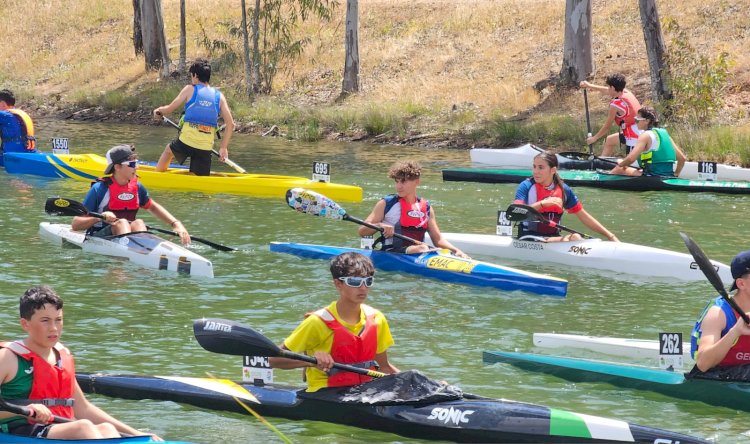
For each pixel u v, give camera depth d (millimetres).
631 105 35906
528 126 44625
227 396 13258
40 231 24891
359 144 47062
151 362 15422
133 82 63469
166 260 21516
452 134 46656
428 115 49562
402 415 12352
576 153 37156
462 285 20781
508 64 55344
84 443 10750
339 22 66250
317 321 12398
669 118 42938
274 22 61844
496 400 12586
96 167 33969
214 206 29531
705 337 13617
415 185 21609
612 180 33438
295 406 12875
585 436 11852
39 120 57344
